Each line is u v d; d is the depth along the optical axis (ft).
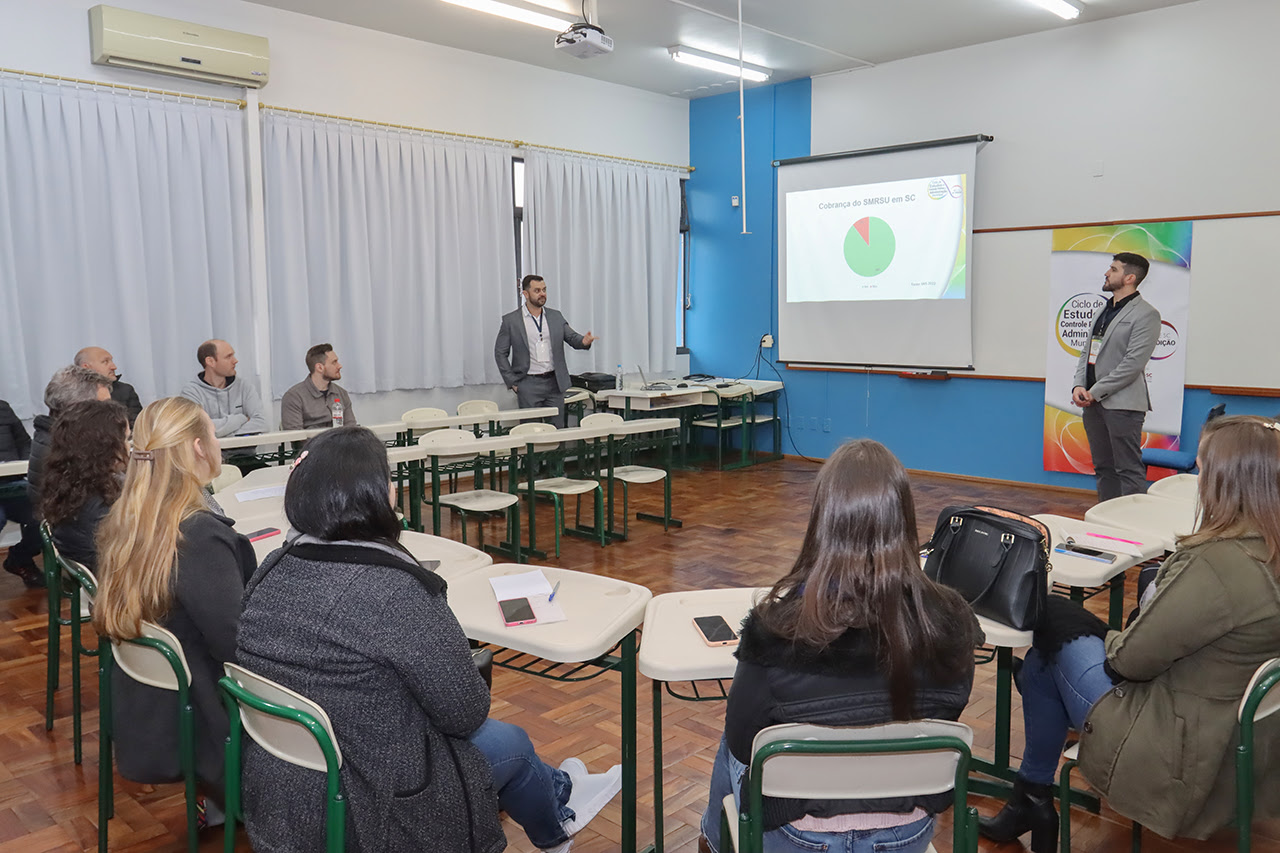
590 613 6.25
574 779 7.26
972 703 9.65
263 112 19.03
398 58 21.15
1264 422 5.40
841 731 4.13
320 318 20.25
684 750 8.72
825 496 4.25
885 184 23.53
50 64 16.40
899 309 23.70
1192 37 18.94
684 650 5.72
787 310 25.98
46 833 7.31
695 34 21.11
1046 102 21.04
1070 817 7.18
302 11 19.27
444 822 4.64
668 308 27.86
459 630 4.62
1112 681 5.99
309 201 19.81
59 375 10.58
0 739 8.98
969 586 6.48
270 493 10.54
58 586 9.00
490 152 22.80
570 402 23.36
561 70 24.31
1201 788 5.33
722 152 27.43
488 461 17.71
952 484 22.49
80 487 7.63
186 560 5.78
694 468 24.88
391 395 21.59
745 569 14.94
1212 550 5.26
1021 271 21.71
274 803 4.58
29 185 16.17
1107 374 16.79
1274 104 18.10
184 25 17.22
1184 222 19.25
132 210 17.25
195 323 18.26
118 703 6.26
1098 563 7.45
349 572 4.46
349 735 4.42
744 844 4.33
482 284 22.91
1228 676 5.31
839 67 24.11
